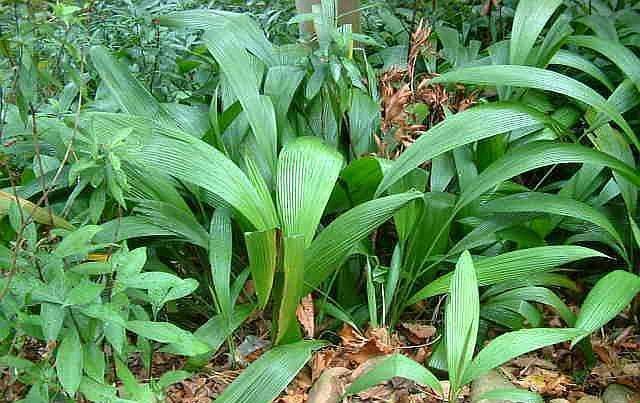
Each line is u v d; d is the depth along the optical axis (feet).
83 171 5.05
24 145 6.96
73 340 4.34
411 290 7.32
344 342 6.75
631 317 7.16
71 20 5.01
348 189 7.07
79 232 4.59
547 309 7.51
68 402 4.59
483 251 7.28
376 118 7.70
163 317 7.18
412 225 6.92
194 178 6.18
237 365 6.73
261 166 7.22
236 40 7.53
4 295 4.30
